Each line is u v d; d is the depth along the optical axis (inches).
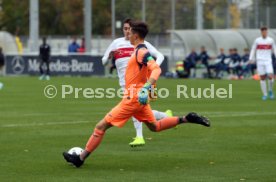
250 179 1034.7
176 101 2433.6
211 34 4566.9
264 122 1760.6
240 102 2393.0
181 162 1180.5
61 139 1451.8
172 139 1457.9
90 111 2057.1
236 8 5561.0
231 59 4121.6
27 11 7780.5
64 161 1190.9
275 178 1042.1
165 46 4985.2
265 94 2518.5
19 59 4365.2
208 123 1149.1
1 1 7805.1
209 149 1321.4
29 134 1528.1
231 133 1545.3
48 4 7632.9
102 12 7524.6
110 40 5605.3
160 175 1069.1
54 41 6072.8
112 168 1128.2
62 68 4259.4
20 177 1053.8
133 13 4963.1
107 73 4205.2
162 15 5039.4
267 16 5241.1
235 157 1227.9
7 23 7785.4
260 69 2522.1
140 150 1311.5
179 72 4109.3
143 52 1114.1
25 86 3250.5
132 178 1047.0
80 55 4220.0
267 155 1250.0
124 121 1129.4
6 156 1238.3
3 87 3179.1
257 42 2518.5
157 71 1097.4
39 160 1199.6
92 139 1122.7
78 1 7711.6
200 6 4881.9
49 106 2225.6
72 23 7696.9
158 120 1254.9
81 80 3735.2
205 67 4138.8
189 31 4557.1
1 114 1958.7
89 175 1071.6
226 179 1036.5
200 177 1052.5
